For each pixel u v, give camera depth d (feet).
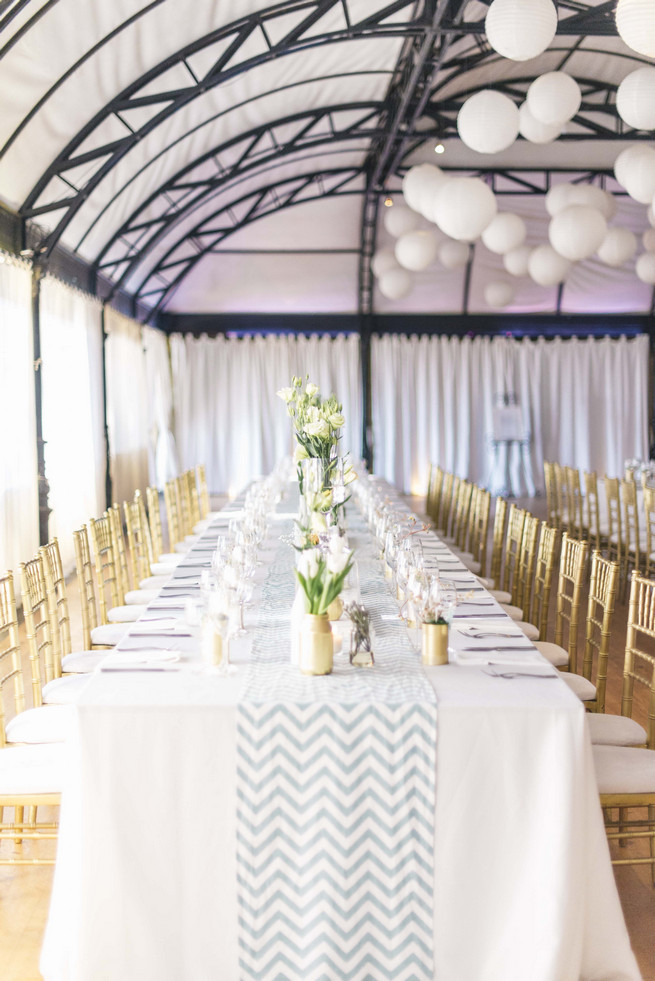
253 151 34.06
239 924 8.29
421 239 31.48
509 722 8.24
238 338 48.39
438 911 8.30
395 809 8.27
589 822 8.42
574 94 19.81
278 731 8.23
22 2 16.35
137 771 8.23
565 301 49.11
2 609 11.40
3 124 20.33
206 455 48.65
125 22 19.63
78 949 8.18
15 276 23.81
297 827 8.27
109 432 35.81
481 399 49.70
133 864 8.23
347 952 8.28
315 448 14.52
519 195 43.83
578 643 20.95
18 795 9.46
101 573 16.76
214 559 12.08
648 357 49.98
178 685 8.84
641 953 9.23
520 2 15.03
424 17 22.52
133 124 25.04
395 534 13.88
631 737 10.58
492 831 8.30
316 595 9.24
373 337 48.93
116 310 37.65
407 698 8.40
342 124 35.14
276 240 45.19
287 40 22.75
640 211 45.32
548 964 7.99
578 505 29.04
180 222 37.55
